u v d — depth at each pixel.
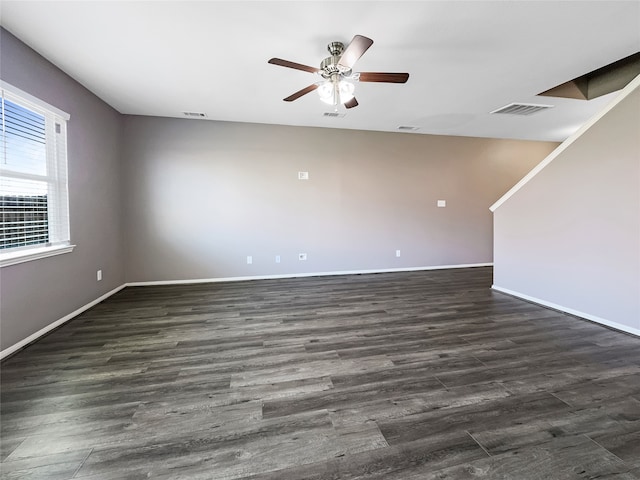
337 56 2.48
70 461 1.37
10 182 2.49
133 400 1.82
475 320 3.17
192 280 4.80
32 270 2.64
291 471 1.32
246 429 1.58
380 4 2.07
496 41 2.54
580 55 2.78
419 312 3.43
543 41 2.54
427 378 2.07
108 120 4.01
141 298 3.96
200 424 1.62
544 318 3.21
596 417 1.66
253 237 5.00
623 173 2.77
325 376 2.10
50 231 2.94
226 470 1.32
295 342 2.65
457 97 3.79
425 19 2.24
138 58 2.79
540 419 1.65
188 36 2.44
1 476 1.29
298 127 5.07
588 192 3.08
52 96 2.89
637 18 2.23
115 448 1.45
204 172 4.74
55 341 2.66
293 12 2.15
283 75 3.14
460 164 5.94
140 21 2.25
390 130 5.40
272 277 5.12
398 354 2.42
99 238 3.78
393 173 5.59
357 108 4.18
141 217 4.57
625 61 3.56
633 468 1.32
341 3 2.06
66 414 1.69
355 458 1.39
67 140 3.13
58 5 2.07
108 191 4.02
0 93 2.36
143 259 4.62
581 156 3.13
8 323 2.39
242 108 4.15
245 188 4.91
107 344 2.60
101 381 2.03
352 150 5.35
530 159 6.31
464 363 2.27
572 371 2.14
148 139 4.52
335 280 4.99
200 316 3.30
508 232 4.13
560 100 3.94
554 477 1.28
